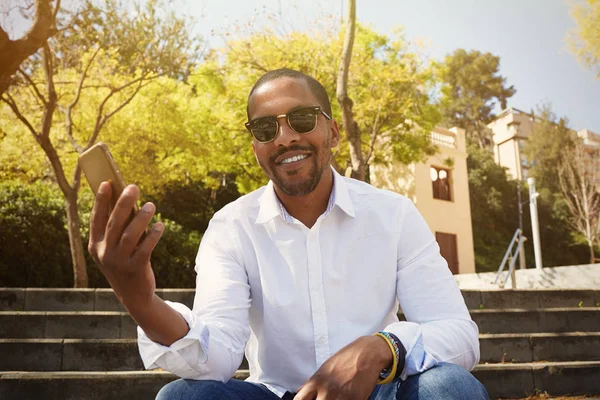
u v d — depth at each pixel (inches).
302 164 60.4
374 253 61.4
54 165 365.1
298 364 59.2
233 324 56.3
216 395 49.3
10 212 408.2
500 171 1284.4
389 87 563.2
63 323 185.5
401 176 799.1
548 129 1461.6
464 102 1771.7
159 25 434.0
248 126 61.4
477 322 201.2
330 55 539.8
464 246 804.0
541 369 161.5
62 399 138.9
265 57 517.3
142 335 48.2
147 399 141.0
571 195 1302.9
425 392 45.9
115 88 438.3
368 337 48.4
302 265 60.7
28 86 411.5
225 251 62.3
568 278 376.8
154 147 631.2
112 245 36.3
